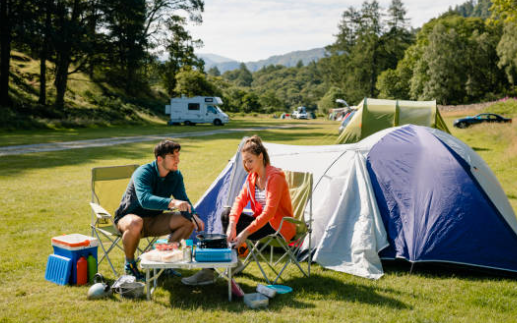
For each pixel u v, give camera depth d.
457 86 61.41
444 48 60.25
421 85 63.47
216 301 3.56
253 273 4.32
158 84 58.09
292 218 3.83
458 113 40.44
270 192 3.89
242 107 98.31
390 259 4.47
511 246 4.34
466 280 4.15
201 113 35.75
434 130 5.27
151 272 4.19
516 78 59.75
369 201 4.72
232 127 33.88
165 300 3.56
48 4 29.03
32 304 3.41
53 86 36.31
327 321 3.18
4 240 5.26
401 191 4.72
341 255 4.48
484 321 3.24
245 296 3.54
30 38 29.22
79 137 22.03
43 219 6.37
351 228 4.61
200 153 15.75
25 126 26.27
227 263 3.43
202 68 44.22
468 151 4.97
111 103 36.91
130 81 44.19
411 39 66.38
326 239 4.59
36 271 4.22
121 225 3.88
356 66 67.88
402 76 66.62
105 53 35.38
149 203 3.77
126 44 34.88
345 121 22.61
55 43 29.69
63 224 6.11
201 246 3.54
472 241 4.36
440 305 3.52
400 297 3.69
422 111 13.14
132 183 4.02
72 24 30.31
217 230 5.25
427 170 4.72
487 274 4.33
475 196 4.52
